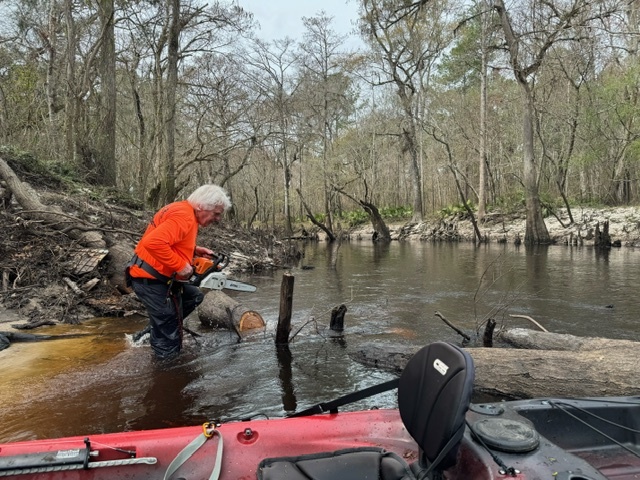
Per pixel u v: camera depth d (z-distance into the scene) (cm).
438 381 175
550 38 2059
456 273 1192
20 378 427
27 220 777
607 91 2442
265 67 2905
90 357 484
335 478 192
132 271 436
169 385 417
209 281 440
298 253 1708
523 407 227
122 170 2456
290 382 430
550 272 1156
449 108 3728
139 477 206
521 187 3209
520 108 3419
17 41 1891
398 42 3173
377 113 4200
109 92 1558
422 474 179
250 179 3759
